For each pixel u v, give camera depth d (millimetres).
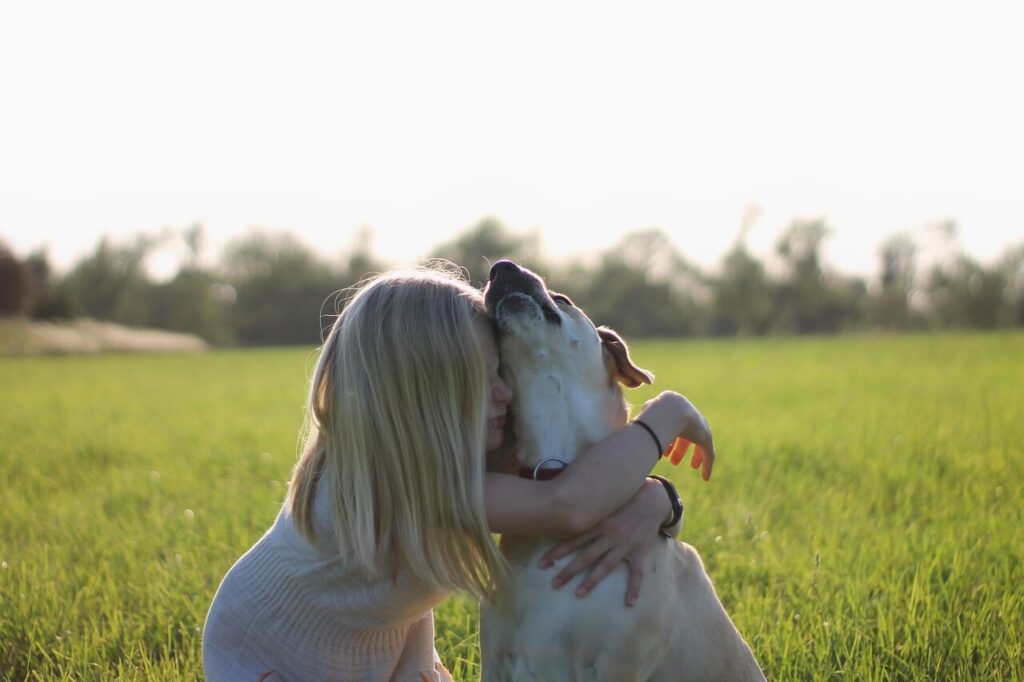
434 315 2785
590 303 64938
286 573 2928
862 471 7281
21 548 5820
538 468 2875
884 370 17734
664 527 2891
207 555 5352
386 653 3057
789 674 3545
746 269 62594
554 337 2908
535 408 2949
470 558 2766
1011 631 3748
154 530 6047
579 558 2703
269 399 15719
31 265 59062
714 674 2924
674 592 2824
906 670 3598
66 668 3863
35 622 4219
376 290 2881
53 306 54594
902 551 4906
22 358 39031
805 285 61594
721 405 12289
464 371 2768
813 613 4047
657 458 2816
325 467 2902
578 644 2666
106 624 4348
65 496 7512
